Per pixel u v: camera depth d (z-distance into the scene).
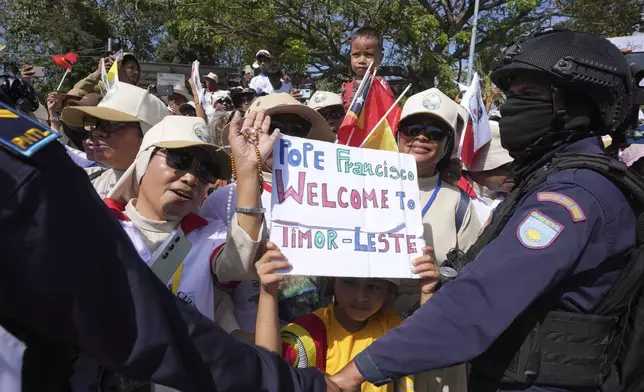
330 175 1.95
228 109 6.58
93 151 2.68
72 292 0.90
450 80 13.12
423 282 2.01
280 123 2.48
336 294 2.08
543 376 1.54
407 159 2.14
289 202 1.86
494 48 15.05
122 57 4.35
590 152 1.62
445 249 2.44
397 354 1.56
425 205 2.54
